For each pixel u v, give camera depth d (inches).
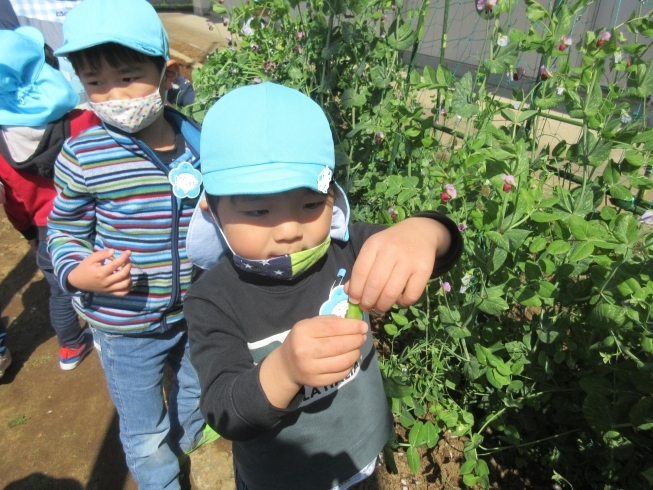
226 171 36.4
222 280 43.2
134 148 58.5
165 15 493.0
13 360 109.9
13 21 106.5
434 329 72.6
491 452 72.9
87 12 53.8
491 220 57.3
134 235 60.4
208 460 80.3
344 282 46.1
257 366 34.6
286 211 37.1
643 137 58.7
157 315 63.2
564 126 139.4
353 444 48.6
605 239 55.6
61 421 96.1
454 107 66.2
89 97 56.7
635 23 65.9
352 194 98.8
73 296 62.5
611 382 63.2
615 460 65.1
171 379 96.4
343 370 30.7
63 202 59.0
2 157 77.7
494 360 62.7
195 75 136.0
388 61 85.7
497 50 65.6
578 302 65.1
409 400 69.3
